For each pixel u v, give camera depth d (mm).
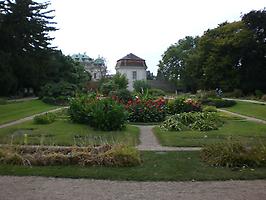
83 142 13594
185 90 82000
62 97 40719
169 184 8234
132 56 91812
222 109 36000
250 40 57281
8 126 19734
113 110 17844
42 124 20125
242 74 58688
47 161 10086
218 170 9477
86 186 8055
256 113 30078
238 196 7309
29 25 52000
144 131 18656
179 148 13352
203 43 67250
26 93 53438
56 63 55469
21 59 50188
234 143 11070
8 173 9109
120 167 9852
